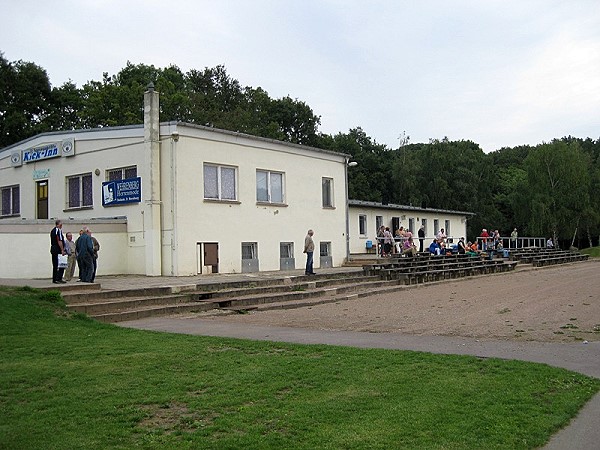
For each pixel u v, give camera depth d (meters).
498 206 77.56
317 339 11.52
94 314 14.24
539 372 8.38
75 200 26.08
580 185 67.94
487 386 7.60
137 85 45.62
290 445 5.52
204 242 23.89
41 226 21.45
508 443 5.67
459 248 37.25
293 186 28.77
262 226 26.78
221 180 25.00
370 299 20.03
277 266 27.52
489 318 14.94
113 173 24.64
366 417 6.32
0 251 20.62
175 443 5.59
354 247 35.94
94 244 20.31
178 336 11.51
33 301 13.63
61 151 26.08
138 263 23.23
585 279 29.39
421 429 5.97
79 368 8.57
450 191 70.44
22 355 9.44
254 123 58.62
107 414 6.46
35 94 45.78
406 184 69.19
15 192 29.06
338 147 68.00
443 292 22.50
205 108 56.84
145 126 23.03
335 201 31.58
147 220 22.89
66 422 6.19
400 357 9.39
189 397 7.12
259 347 10.30
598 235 75.19
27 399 7.06
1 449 5.41
